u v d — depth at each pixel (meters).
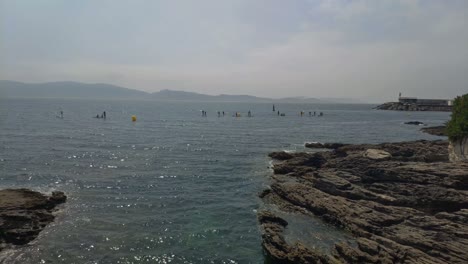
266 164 44.47
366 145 47.25
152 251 20.72
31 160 43.06
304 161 38.69
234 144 61.97
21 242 20.80
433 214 24.12
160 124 100.25
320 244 21.20
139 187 33.28
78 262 19.11
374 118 142.75
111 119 113.94
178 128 89.38
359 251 18.48
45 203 25.97
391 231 20.84
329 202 25.75
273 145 61.19
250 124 105.38
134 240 21.97
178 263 19.52
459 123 34.59
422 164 29.33
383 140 69.69
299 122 115.75
